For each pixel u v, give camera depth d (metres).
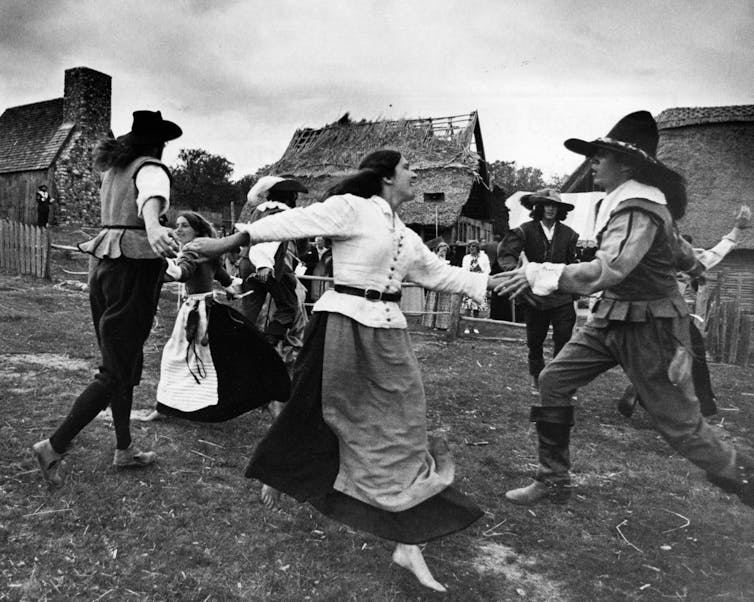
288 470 2.68
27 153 25.39
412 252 2.87
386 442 2.61
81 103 25.31
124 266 3.13
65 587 2.35
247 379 3.93
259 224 2.64
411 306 11.75
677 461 4.42
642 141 3.24
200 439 4.04
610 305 3.15
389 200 2.90
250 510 3.13
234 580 2.53
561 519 3.37
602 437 4.90
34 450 3.01
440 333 10.53
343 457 2.67
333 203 2.69
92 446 3.67
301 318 5.19
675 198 3.25
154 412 4.30
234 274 7.46
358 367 2.65
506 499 3.57
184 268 3.69
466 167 20.42
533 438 4.77
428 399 5.73
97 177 25.86
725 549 3.08
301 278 9.20
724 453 2.97
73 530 2.75
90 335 7.16
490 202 23.27
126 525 2.84
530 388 6.44
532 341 6.19
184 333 3.99
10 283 11.20
